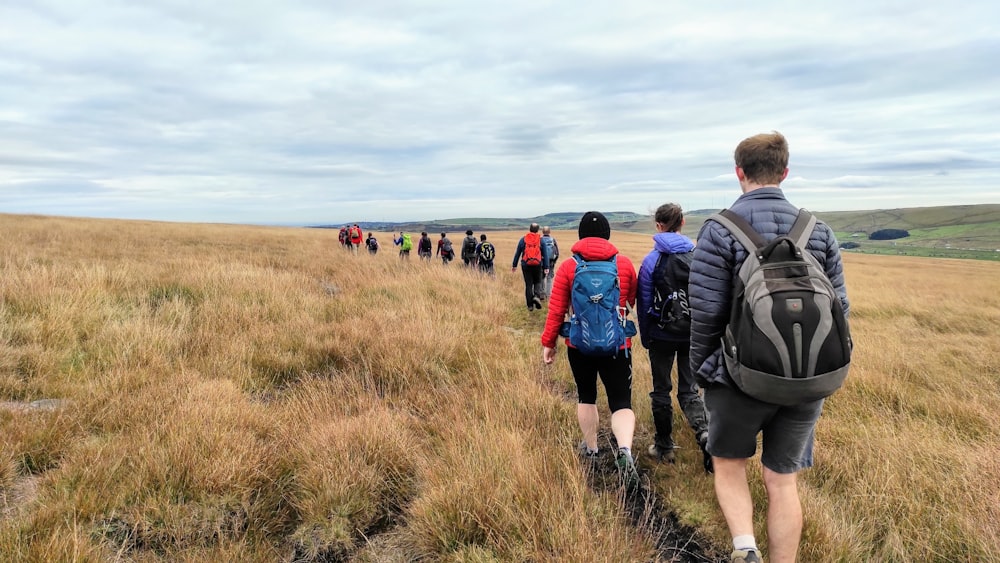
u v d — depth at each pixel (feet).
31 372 12.53
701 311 6.55
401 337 17.49
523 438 10.41
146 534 7.33
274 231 136.05
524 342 20.29
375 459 9.43
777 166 6.70
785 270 5.76
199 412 10.39
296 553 7.53
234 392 12.16
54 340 14.70
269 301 21.95
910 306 33.96
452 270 39.70
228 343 16.05
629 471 8.82
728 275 6.43
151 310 19.02
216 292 22.26
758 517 8.48
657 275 10.29
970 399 14.23
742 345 5.83
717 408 6.59
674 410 12.99
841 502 9.00
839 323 5.66
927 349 21.15
